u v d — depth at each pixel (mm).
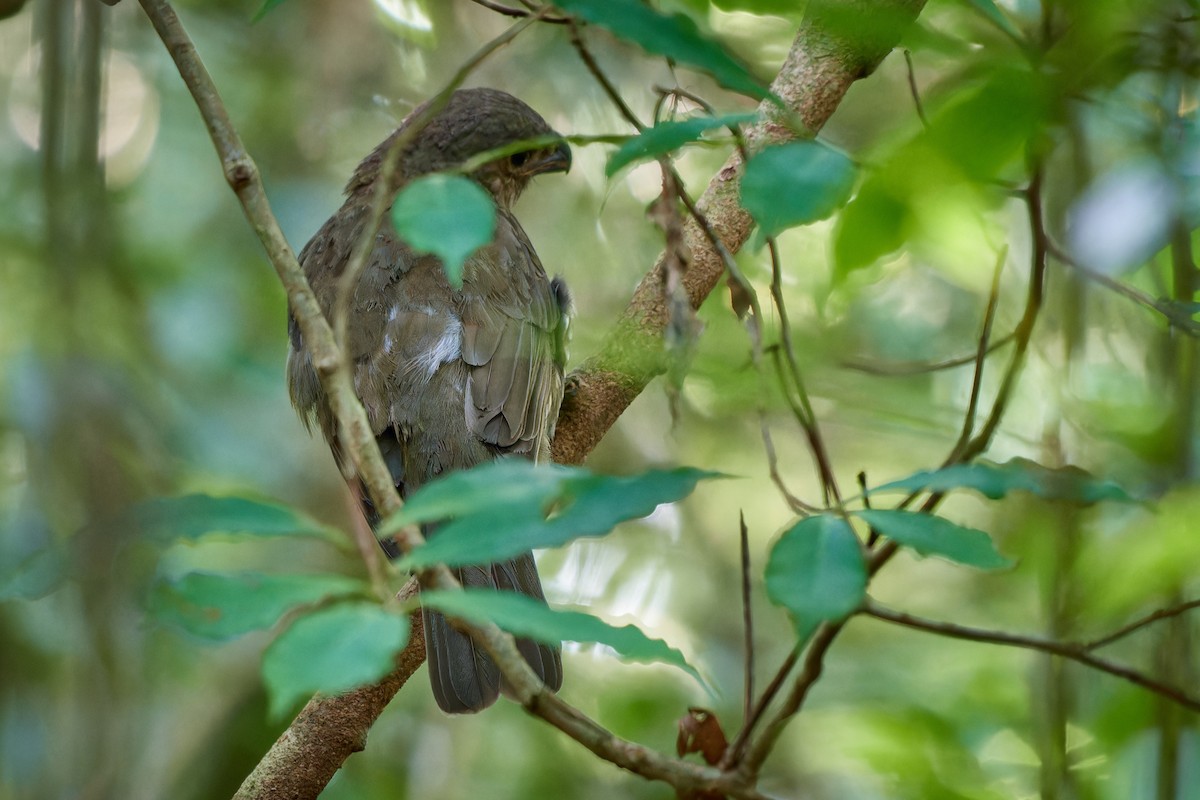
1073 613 7602
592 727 4211
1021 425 9461
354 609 3072
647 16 3891
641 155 3963
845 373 9016
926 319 10438
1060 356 8516
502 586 8109
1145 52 5469
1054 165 7629
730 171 7457
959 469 3928
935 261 6520
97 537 3889
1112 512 7777
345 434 4277
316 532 3625
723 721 11195
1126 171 6664
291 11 12859
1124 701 7543
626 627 3355
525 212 12406
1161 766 7277
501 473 3467
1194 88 6328
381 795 11750
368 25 12773
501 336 9188
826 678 10766
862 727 8367
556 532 3354
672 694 11188
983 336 5855
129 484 11461
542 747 11938
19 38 12312
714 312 8781
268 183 12773
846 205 5117
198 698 12125
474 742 12023
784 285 9391
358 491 8961
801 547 3502
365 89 12734
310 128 12812
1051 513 7957
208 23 12797
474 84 12289
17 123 12180
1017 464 5055
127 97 13031
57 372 11391
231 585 3268
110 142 12969
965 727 8578
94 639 11172
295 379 9836
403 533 4062
